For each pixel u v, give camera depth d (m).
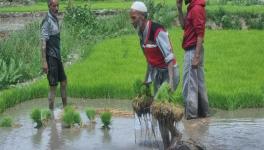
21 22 39.62
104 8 41.72
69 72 17.08
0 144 10.38
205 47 21.75
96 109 13.30
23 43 21.34
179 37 25.36
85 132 11.23
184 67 12.21
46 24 13.28
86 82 15.23
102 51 21.53
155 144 10.20
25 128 11.66
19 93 14.47
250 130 11.19
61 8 44.53
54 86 13.38
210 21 31.06
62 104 14.15
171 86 9.94
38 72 18.28
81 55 21.77
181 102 13.20
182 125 11.66
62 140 10.64
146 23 10.18
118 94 14.62
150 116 10.67
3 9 46.12
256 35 25.53
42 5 51.88
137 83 10.08
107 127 11.50
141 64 18.45
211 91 13.52
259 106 13.30
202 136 10.76
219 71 16.55
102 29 29.30
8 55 18.95
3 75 16.34
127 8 39.62
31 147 10.17
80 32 27.22
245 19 30.81
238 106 13.23
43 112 12.16
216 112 12.84
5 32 31.34
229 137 10.67
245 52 20.39
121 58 19.73
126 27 29.78
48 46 13.36
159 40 10.09
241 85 14.44
